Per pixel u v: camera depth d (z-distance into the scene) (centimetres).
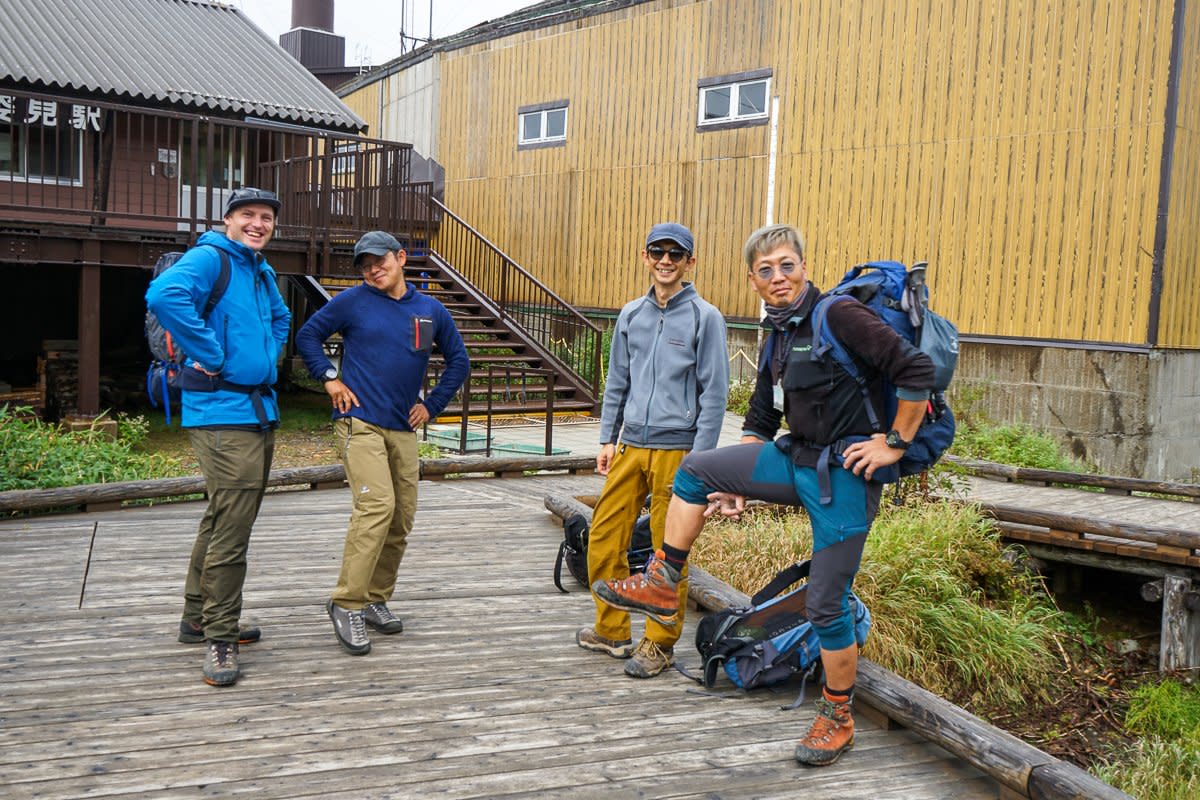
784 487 341
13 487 752
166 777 314
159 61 1543
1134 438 1212
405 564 596
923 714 359
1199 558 754
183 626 435
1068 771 313
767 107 1558
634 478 418
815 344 316
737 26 1591
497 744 350
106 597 502
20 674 395
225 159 1548
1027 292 1295
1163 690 688
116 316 1623
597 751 348
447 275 1588
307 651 435
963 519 816
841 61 1468
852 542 328
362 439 430
